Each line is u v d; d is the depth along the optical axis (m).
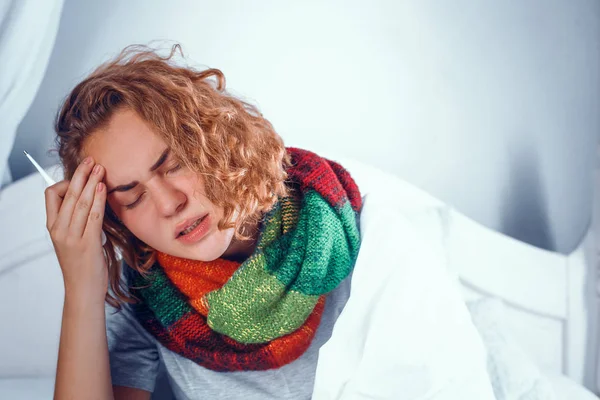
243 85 1.39
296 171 0.96
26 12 1.05
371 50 1.43
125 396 0.97
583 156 1.59
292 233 0.92
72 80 1.31
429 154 1.50
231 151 0.84
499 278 1.42
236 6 1.36
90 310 0.88
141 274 0.97
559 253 1.50
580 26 1.54
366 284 0.91
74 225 0.84
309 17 1.39
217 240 0.84
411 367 0.85
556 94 1.54
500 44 1.49
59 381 0.87
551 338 1.44
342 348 0.88
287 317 0.90
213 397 0.97
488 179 1.54
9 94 1.10
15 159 1.33
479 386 0.84
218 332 0.94
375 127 1.46
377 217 0.97
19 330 1.30
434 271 0.93
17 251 1.26
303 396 0.95
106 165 0.82
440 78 1.47
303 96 1.42
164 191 0.80
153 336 0.98
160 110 0.79
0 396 1.18
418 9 1.43
